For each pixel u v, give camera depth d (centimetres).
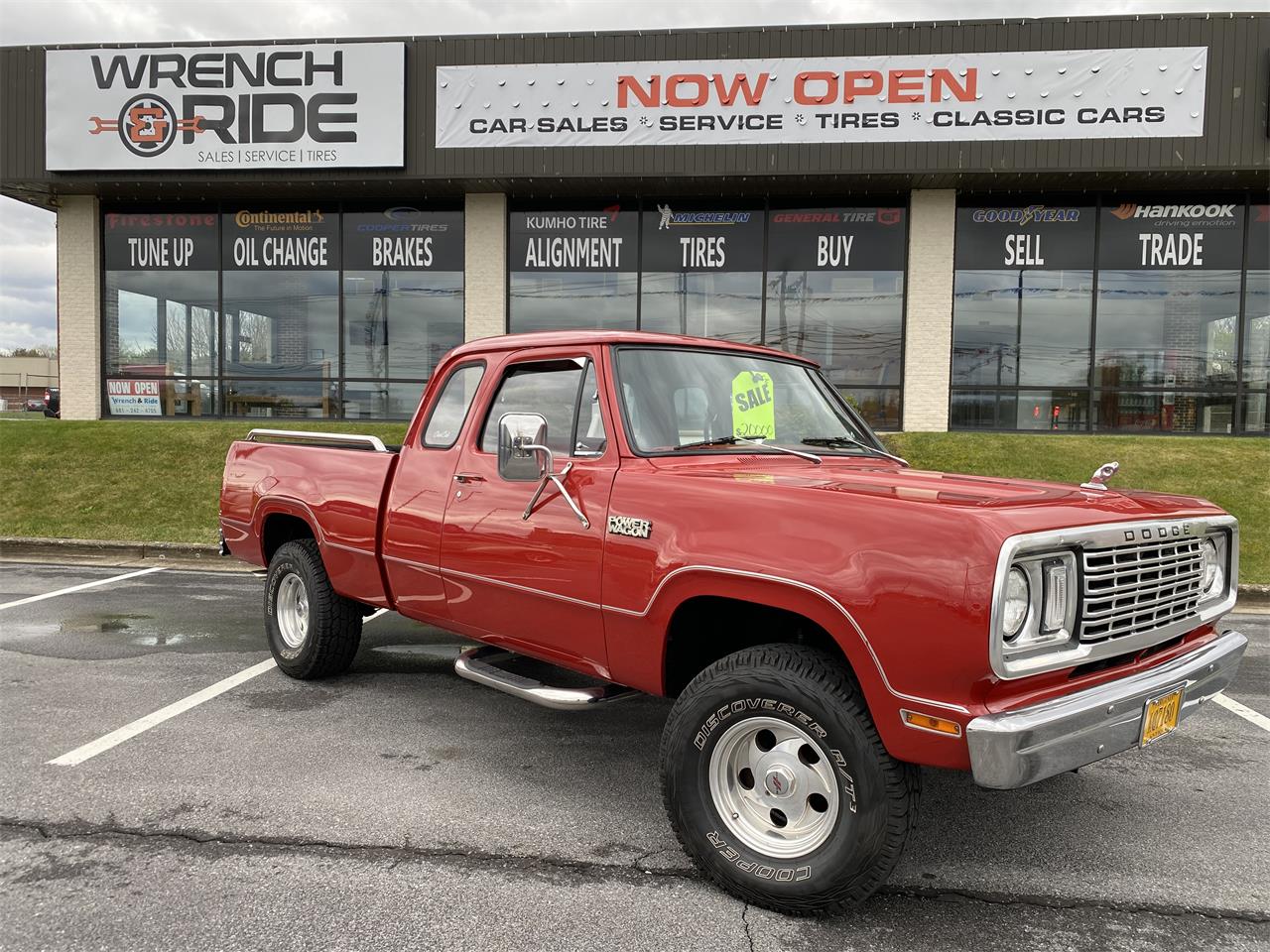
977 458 1233
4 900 281
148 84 1418
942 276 1417
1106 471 358
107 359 1598
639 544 314
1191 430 1421
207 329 1585
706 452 354
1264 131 1252
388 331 1554
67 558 988
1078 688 266
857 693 267
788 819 283
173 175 1438
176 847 318
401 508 431
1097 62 1265
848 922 276
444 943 261
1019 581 250
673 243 1490
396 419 1562
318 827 336
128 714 465
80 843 321
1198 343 1415
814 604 268
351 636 513
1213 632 346
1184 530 305
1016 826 349
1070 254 1426
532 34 1359
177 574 903
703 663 333
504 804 360
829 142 1318
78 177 1445
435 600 418
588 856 317
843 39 1304
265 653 595
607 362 352
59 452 1313
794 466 365
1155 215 1411
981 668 239
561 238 1506
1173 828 348
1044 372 1438
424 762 405
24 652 593
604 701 337
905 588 250
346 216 1551
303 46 1390
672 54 1337
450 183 1427
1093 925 277
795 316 1470
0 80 1443
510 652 413
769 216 1468
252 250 1570
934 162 1302
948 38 1288
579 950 259
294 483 510
